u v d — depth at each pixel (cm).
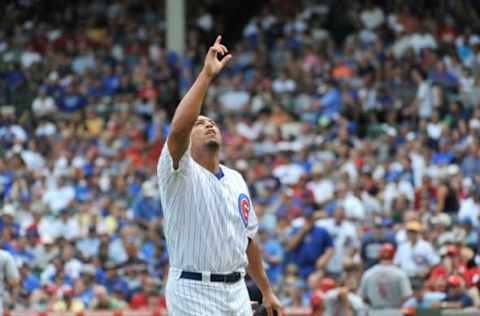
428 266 5019
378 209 5841
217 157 2389
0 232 5819
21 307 5166
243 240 2372
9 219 5866
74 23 9169
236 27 9519
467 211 5819
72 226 6066
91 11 9288
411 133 6975
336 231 5397
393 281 4409
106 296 5025
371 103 7481
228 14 9550
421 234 5125
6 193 6656
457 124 7138
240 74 8012
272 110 7594
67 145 7188
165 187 2320
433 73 7681
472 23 8912
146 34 8894
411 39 8175
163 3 9331
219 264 2330
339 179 5997
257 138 7162
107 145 7162
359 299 4447
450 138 6675
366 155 6569
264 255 5397
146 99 7819
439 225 5375
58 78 8225
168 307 2358
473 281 4616
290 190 6169
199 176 2338
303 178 6194
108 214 6066
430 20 8588
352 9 8694
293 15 8906
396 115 7344
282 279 5234
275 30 8681
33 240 5716
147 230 5916
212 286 2328
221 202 2342
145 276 5250
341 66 7894
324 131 7131
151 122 7675
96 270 5338
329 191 6184
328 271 5288
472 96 7519
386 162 6488
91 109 7738
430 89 7344
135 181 6538
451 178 6066
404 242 5138
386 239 5106
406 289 4416
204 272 2328
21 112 8044
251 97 7806
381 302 4416
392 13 8788
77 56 8612
